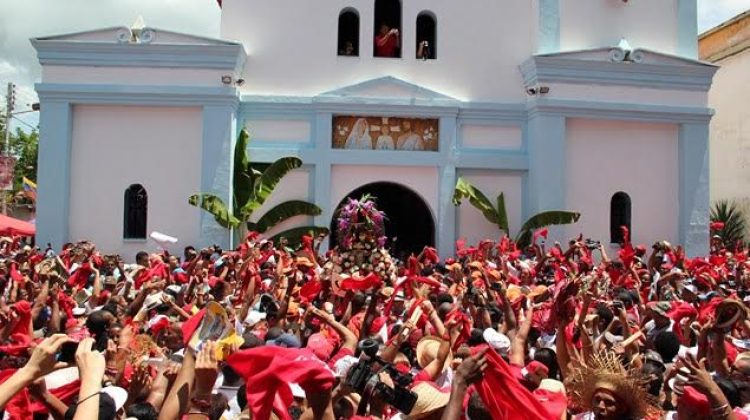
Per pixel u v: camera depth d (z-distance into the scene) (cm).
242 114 2384
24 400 492
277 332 747
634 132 2442
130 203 2297
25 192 4416
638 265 1534
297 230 2289
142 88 2245
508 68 2483
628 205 2428
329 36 2439
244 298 1069
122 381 603
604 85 2389
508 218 2433
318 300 1152
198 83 2270
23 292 1084
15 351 645
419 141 2423
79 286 1229
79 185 2275
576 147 2408
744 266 1681
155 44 2236
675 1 2528
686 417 452
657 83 2408
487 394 452
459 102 2412
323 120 2373
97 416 400
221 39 2327
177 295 1125
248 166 2319
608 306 899
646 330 927
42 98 2242
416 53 2481
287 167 2247
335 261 1644
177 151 2291
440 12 2477
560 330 670
